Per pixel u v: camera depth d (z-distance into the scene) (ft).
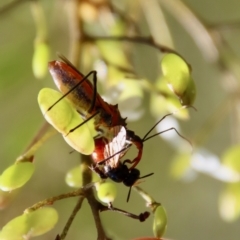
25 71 0.56
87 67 0.50
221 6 0.65
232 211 0.50
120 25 0.53
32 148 0.43
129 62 0.51
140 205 0.64
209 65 0.64
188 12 0.53
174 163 0.54
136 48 0.57
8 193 0.43
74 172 0.44
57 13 0.58
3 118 0.59
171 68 0.43
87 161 0.43
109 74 0.49
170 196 0.70
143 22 0.60
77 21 0.51
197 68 0.66
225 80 0.52
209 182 0.72
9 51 0.56
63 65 0.42
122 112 0.49
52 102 0.41
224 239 0.73
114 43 0.50
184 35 0.66
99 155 0.42
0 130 0.59
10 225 0.41
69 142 0.41
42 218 0.42
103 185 0.42
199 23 0.53
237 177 0.49
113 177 0.42
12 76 0.56
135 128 0.58
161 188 0.69
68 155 0.62
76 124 0.41
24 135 0.56
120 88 0.49
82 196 0.42
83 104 0.42
